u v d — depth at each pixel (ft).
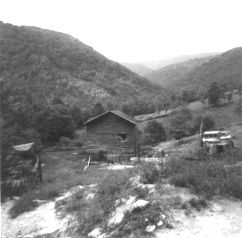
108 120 94.32
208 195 28.53
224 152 58.70
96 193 35.32
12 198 42.27
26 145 55.42
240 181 32.50
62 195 41.42
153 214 24.39
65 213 32.24
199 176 32.35
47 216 32.91
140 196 28.37
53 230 28.27
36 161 53.42
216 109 180.04
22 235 28.35
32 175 49.47
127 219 24.63
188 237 21.53
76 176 52.90
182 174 31.91
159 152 71.77
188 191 29.04
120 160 75.20
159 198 27.30
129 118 95.91
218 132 71.41
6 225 31.73
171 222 23.67
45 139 97.30
